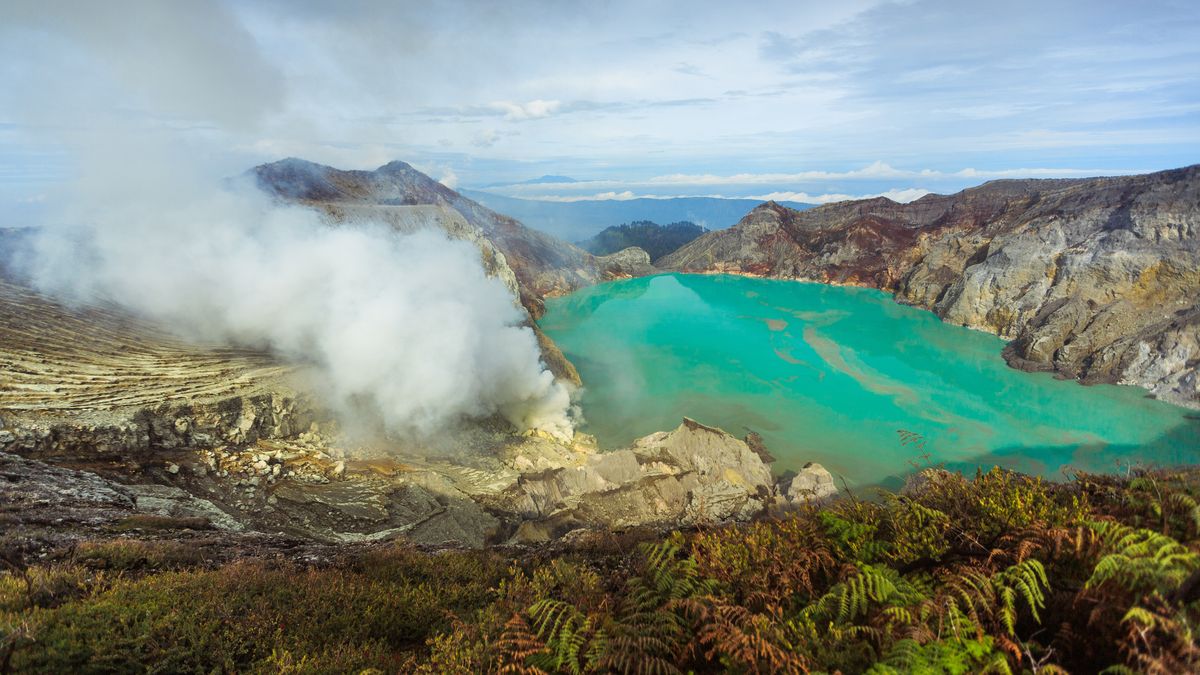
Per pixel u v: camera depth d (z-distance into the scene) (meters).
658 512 26.66
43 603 6.52
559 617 4.91
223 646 5.91
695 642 4.56
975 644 3.71
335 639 6.39
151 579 7.52
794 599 5.04
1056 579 4.18
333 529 20.55
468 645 5.39
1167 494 4.67
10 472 15.78
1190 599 3.53
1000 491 5.51
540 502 27.38
